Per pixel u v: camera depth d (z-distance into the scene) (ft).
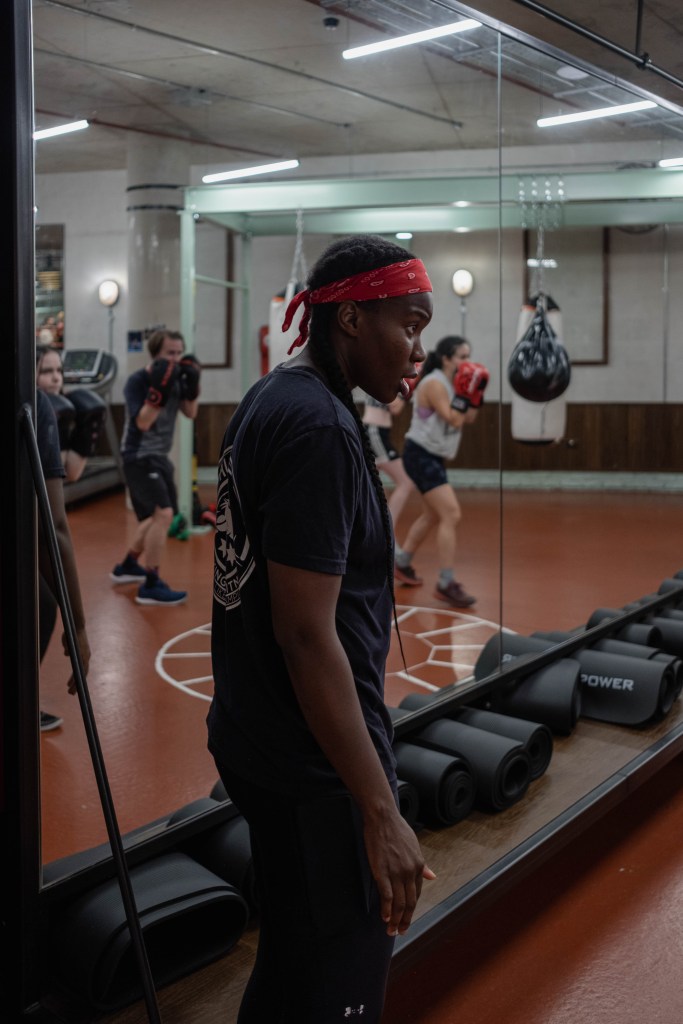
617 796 8.52
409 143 22.85
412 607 14.55
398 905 3.70
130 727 9.56
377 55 11.52
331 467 3.69
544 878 8.29
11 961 5.49
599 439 30.12
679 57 19.35
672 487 28.84
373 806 3.67
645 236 29.73
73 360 18.86
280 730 3.98
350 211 26.86
